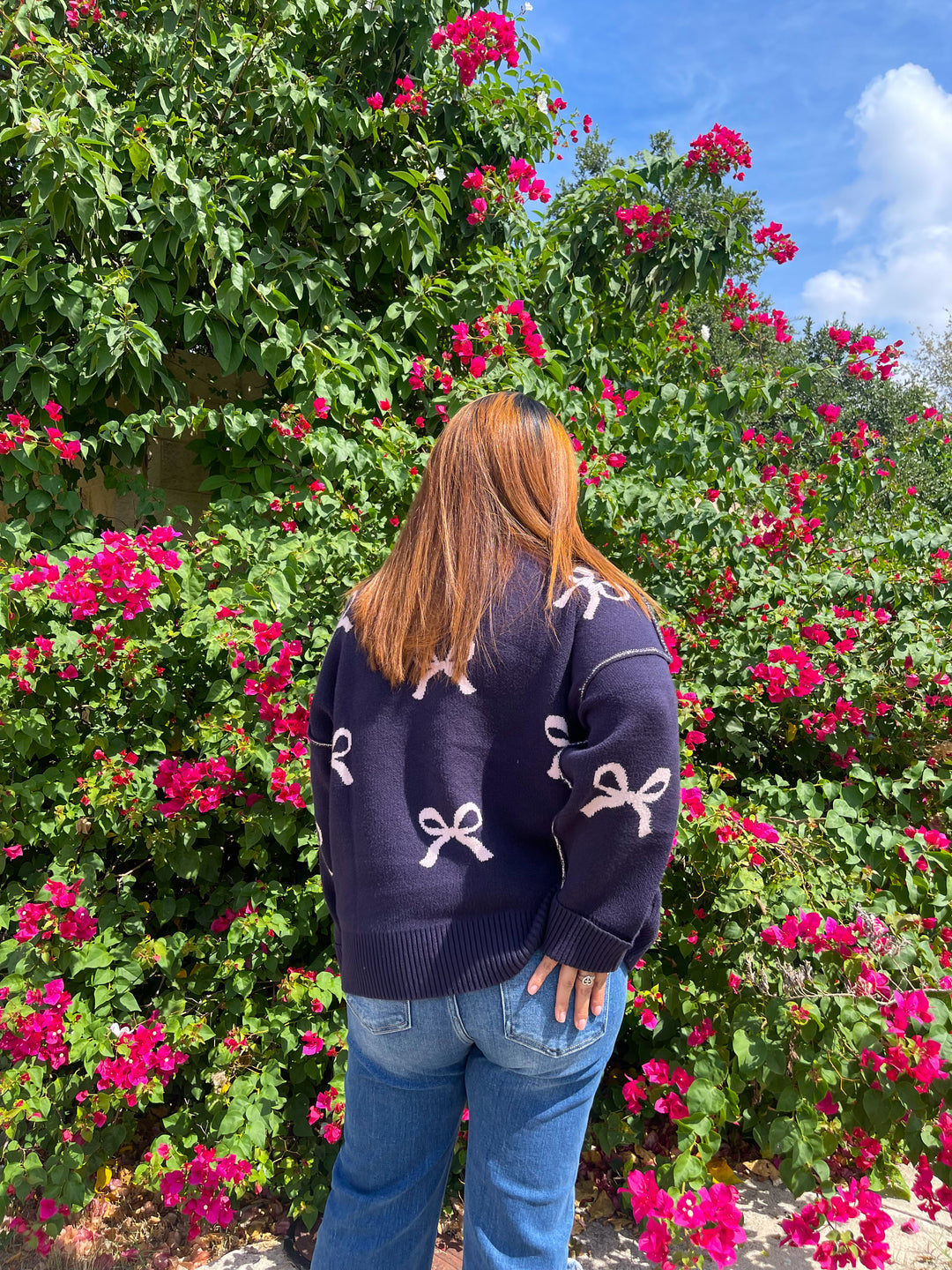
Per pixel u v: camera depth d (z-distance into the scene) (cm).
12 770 226
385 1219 114
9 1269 185
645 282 431
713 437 347
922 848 225
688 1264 153
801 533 338
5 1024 194
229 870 254
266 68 331
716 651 278
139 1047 193
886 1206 206
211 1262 187
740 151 412
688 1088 184
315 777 121
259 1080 199
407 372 339
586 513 276
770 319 432
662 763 91
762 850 206
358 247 360
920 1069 160
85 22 329
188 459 406
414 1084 109
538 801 100
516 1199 102
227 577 250
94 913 214
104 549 216
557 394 319
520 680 99
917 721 270
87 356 295
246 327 314
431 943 98
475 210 369
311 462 317
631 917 93
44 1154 201
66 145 268
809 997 178
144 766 235
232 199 320
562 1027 98
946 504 539
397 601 108
